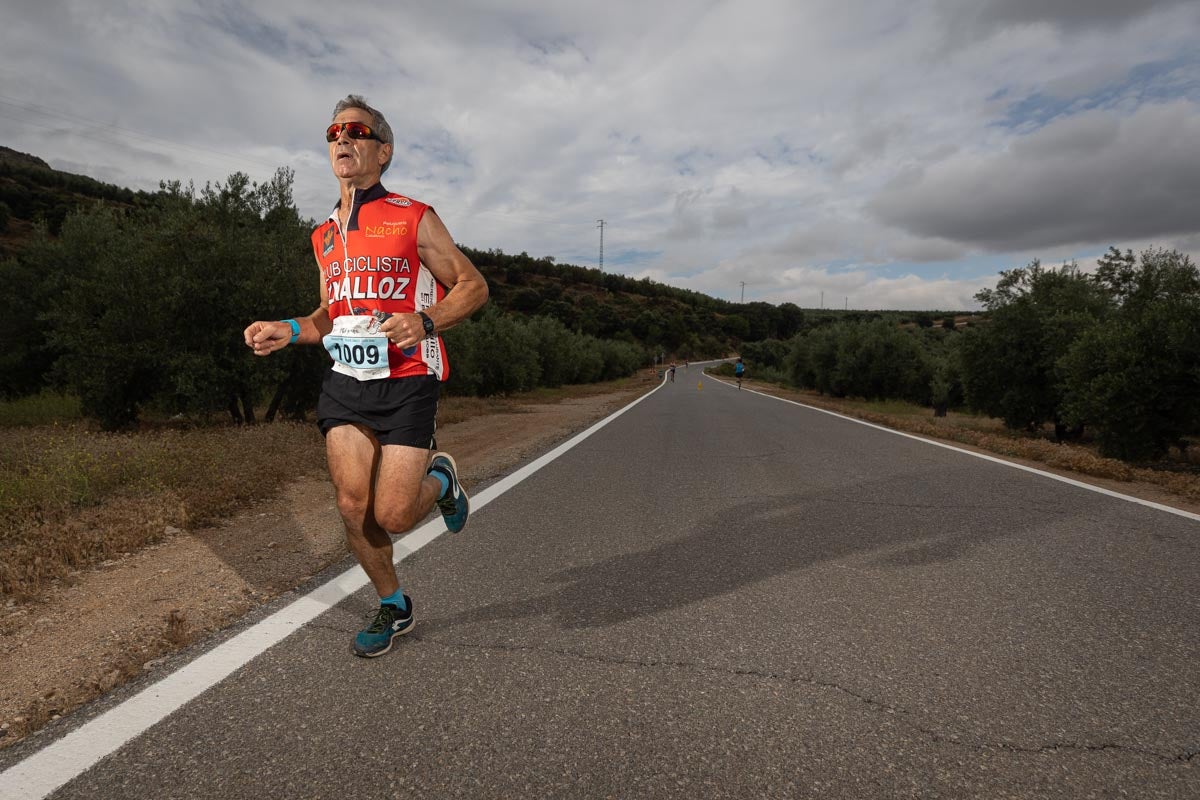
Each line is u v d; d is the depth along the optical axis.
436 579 3.13
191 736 1.77
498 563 3.39
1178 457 11.47
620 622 2.60
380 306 2.16
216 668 2.18
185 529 4.08
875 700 1.98
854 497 5.16
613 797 1.51
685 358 129.38
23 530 3.85
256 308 9.73
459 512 2.51
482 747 1.71
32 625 2.59
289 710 1.90
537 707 1.93
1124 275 15.43
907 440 9.39
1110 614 2.70
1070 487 5.65
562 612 2.70
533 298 110.88
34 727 1.82
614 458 7.34
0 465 5.61
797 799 1.50
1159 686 2.08
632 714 1.89
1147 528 4.18
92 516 4.21
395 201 2.17
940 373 23.67
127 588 3.01
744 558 3.49
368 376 2.15
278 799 1.50
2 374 14.06
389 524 2.12
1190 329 9.95
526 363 28.42
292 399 11.30
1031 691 2.04
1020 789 1.55
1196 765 1.65
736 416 14.12
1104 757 1.69
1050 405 15.64
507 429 10.90
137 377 10.04
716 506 4.81
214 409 9.80
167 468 5.36
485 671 2.16
